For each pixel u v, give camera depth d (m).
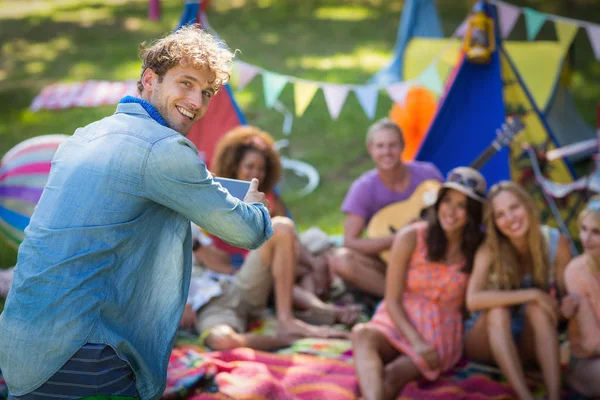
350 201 4.28
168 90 2.09
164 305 2.18
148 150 1.98
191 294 3.76
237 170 3.92
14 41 12.35
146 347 2.16
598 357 3.24
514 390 3.17
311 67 10.42
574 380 3.29
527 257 3.43
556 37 11.42
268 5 15.56
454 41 6.33
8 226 4.05
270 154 3.99
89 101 4.89
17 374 2.02
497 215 3.35
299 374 3.34
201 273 3.96
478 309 3.33
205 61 2.08
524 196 3.36
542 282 3.41
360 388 3.18
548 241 3.58
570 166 4.86
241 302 3.84
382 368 3.24
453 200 3.36
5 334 2.00
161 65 2.09
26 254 2.01
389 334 3.40
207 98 2.16
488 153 4.41
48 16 14.52
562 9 13.18
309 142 7.28
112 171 1.98
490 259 3.38
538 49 6.00
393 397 3.22
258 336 3.61
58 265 1.95
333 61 10.80
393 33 12.76
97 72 10.11
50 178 2.07
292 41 12.27
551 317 3.26
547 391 3.18
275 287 3.79
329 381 3.29
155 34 12.59
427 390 3.28
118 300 2.04
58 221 1.98
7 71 10.36
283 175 6.40
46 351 1.97
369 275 4.08
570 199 4.65
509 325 3.28
